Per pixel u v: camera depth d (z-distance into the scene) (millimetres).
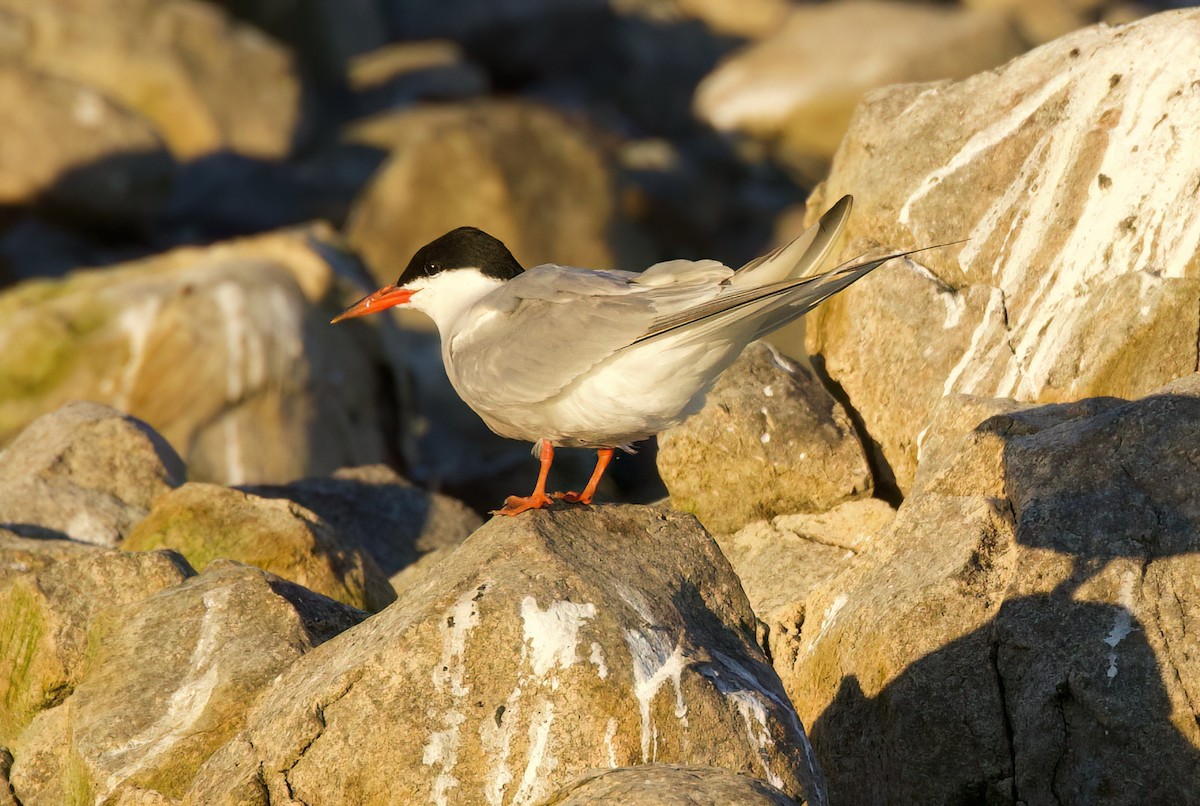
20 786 9703
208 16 39188
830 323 13305
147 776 8820
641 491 22844
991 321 12281
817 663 10461
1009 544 9922
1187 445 9539
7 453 14758
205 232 34125
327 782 8227
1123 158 11898
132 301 21703
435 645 8305
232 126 38031
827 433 12500
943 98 13102
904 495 12555
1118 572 9242
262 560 12172
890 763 9633
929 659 9531
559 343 8734
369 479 16578
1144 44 12039
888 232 13031
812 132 41719
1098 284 11836
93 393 21359
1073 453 9875
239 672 9484
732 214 36969
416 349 28672
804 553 12211
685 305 8445
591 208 33375
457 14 48469
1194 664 8875
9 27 36656
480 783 8109
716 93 43531
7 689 10188
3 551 11844
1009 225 12484
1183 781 8711
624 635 8383
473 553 8883
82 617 10250
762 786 7289
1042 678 9125
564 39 49125
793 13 50438
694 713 8289
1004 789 9227
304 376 22250
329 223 35219
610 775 7559
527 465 23109
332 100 43844
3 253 30891
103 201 32094
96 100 32531
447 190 32500
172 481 14633
